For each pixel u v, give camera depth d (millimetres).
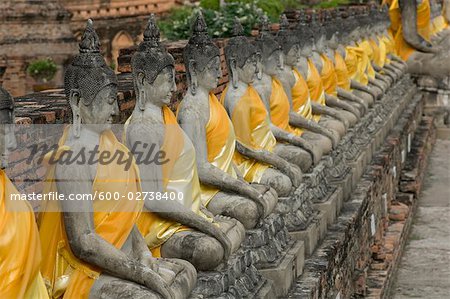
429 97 28922
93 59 7203
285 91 13320
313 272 10734
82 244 7031
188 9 28125
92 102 7176
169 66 8281
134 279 7098
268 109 12094
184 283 7645
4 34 32625
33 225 6449
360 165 16000
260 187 10125
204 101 9555
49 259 7148
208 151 9688
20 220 6355
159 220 8398
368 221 15188
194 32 9602
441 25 31703
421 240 17812
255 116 11141
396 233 17109
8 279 6234
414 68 28891
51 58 33188
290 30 13703
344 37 18859
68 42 33719
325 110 14867
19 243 6312
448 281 15305
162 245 8383
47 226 7141
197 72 9523
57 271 7164
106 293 7070
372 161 17594
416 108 25484
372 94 19203
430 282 15281
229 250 8523
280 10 25031
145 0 35656
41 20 33188
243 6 21484
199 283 8234
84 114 7195
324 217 12359
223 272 8516
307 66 14914
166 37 22453
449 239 17828
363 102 17672
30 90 32531
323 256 11367
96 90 7164
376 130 18891
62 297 7148
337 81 17656
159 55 8234
